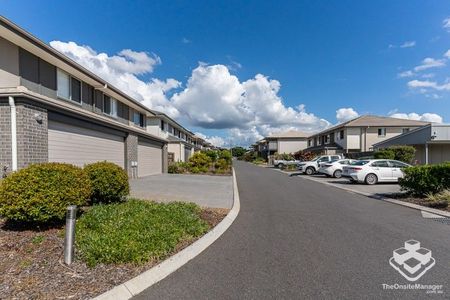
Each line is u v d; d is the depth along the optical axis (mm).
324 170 23016
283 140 61219
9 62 11102
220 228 6746
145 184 15156
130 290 3699
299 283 3924
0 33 10312
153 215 6754
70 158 11289
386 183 17375
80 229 5547
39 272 3979
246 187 15609
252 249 5293
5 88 10047
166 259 4699
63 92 14133
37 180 5449
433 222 7355
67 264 4219
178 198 10539
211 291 3711
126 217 6457
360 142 36969
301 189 14711
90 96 16656
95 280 3865
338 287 3805
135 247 4609
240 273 4250
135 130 17938
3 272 3920
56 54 12359
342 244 5555
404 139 27078
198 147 64188
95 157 13398
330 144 42625
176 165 26594
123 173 8664
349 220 7582
